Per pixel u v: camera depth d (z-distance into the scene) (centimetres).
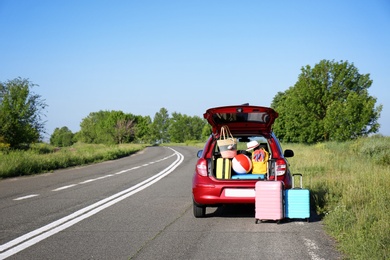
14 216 921
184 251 621
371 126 3897
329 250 614
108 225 822
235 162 870
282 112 5588
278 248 630
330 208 928
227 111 868
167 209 1011
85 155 3144
